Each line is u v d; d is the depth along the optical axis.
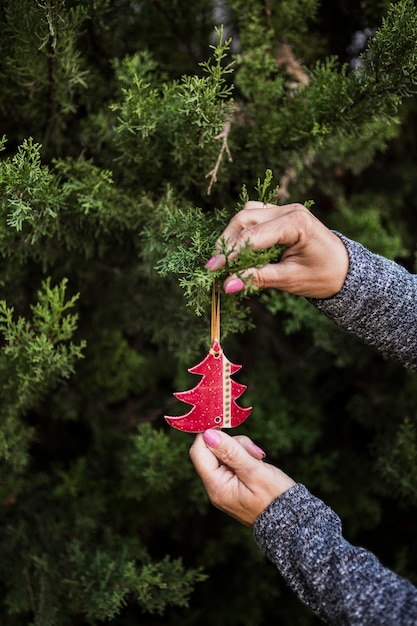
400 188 1.81
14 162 0.89
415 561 1.68
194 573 1.27
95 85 1.21
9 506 1.50
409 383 1.61
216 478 0.90
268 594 1.73
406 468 1.39
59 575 1.33
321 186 1.61
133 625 1.67
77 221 1.13
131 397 1.80
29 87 1.08
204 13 1.29
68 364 1.10
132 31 1.30
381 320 0.92
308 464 1.63
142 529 1.78
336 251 0.87
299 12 1.20
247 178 1.22
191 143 1.02
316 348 1.77
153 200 1.18
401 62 0.93
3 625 1.46
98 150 1.16
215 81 0.92
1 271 1.25
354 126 1.08
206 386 0.88
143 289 1.37
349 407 1.68
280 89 1.11
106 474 1.63
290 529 0.84
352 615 0.77
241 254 0.79
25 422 1.59
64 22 0.96
